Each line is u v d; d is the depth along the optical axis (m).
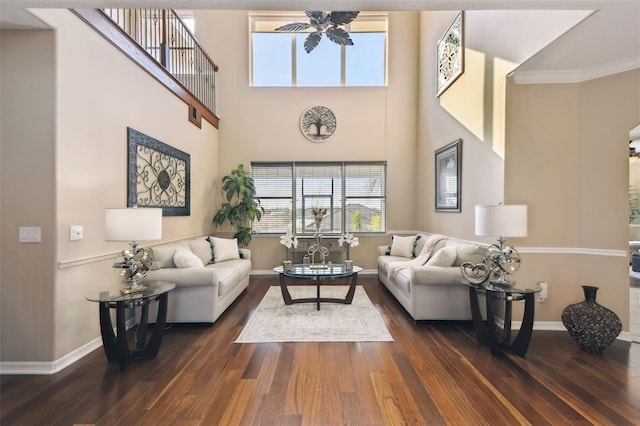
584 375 2.32
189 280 3.21
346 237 4.40
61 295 2.43
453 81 4.40
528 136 3.17
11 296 2.37
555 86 3.13
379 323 3.38
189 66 5.16
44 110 2.36
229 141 6.03
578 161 3.12
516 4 1.87
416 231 6.05
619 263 2.99
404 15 6.04
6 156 2.36
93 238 2.75
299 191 6.09
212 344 2.86
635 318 2.94
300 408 1.94
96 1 1.86
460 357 2.61
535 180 3.17
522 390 2.13
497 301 3.30
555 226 3.16
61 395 2.07
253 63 6.09
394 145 6.06
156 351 2.60
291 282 5.36
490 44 3.47
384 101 6.05
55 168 2.36
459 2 1.85
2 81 2.35
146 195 3.57
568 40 2.53
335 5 1.89
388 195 6.06
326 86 6.04
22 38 2.34
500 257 2.78
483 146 3.62
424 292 3.33
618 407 1.95
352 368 2.42
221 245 4.74
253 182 5.82
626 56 2.79
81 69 2.61
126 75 3.22
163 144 3.93
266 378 2.28
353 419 1.83
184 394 2.08
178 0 1.85
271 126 6.04
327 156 6.05
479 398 2.04
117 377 2.29
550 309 3.20
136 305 2.42
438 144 5.04
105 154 2.90
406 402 1.99
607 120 3.00
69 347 2.50
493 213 2.69
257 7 1.93
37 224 2.36
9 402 2.00
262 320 3.46
